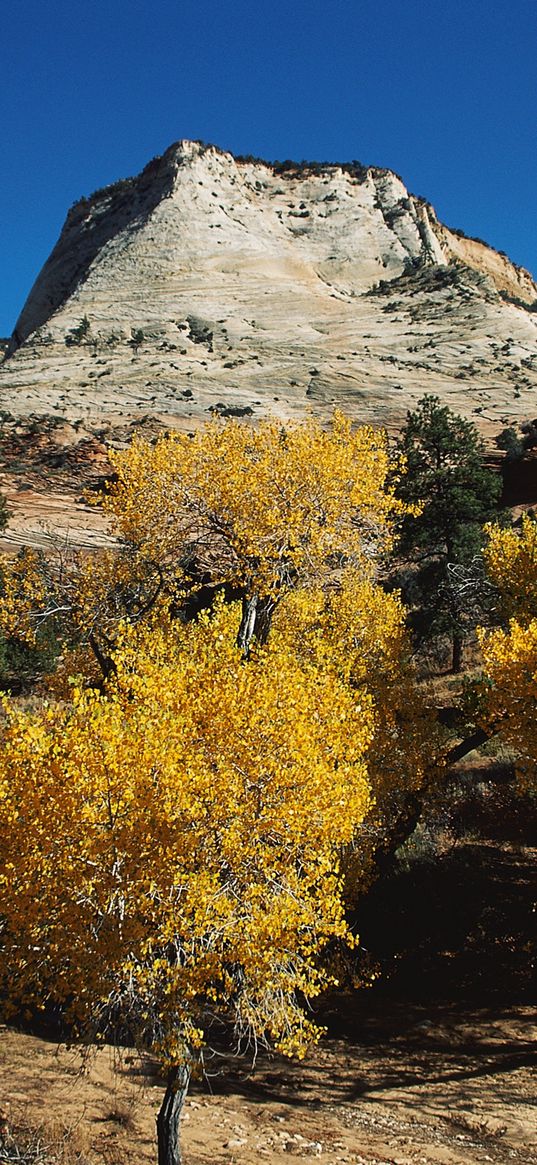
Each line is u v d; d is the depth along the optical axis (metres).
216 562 15.65
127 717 7.30
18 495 54.94
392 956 14.48
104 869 6.36
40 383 97.12
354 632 15.17
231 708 7.34
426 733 14.44
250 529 14.22
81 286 129.38
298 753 7.25
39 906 6.25
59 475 59.75
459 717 17.14
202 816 6.83
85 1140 7.91
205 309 117.44
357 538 15.26
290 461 14.80
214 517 14.77
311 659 13.29
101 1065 10.31
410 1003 13.16
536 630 13.20
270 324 111.88
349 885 11.88
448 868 16.84
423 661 32.84
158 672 7.67
